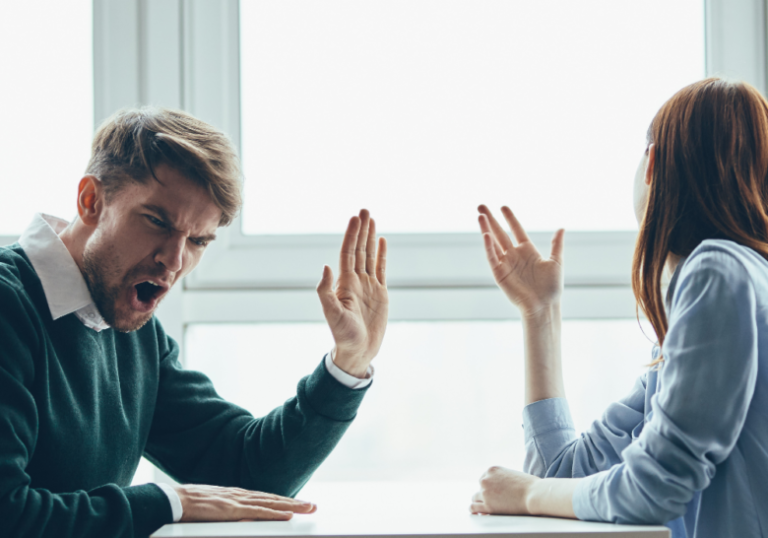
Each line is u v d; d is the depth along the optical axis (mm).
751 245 730
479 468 1286
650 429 686
